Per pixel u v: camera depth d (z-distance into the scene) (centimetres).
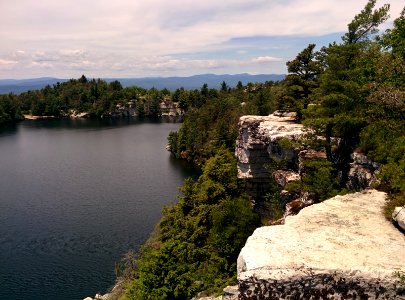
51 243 5822
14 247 5694
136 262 4497
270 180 5072
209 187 5225
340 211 1414
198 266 4138
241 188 5281
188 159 11838
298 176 3644
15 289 4612
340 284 1006
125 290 4069
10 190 8631
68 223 6606
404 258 1071
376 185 1739
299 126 4222
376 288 995
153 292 3108
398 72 2241
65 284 4716
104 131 18475
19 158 12194
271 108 10806
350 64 2883
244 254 1109
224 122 10894
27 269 5075
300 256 1084
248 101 13612
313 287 1012
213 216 4559
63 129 19350
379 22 3055
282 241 1173
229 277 3772
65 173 10250
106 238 5978
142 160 11950
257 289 1020
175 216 5391
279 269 1028
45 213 7119
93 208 7388
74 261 5275
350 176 2758
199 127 12769
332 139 3116
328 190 2703
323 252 1104
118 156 12550
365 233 1224
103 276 4894
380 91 2142
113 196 8169
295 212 3097
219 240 4197
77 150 13550
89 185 9044
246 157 5181
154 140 15688
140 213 7100
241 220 4284
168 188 8788
